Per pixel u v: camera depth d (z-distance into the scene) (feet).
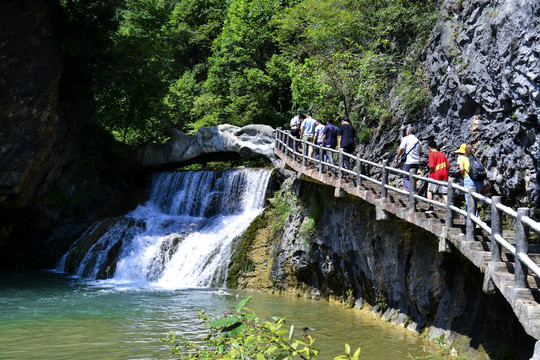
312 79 74.64
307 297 61.77
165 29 107.24
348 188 46.16
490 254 27.99
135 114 98.99
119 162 95.76
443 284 39.11
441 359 33.71
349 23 74.33
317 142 61.11
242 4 120.57
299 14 84.12
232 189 83.71
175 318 47.65
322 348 37.83
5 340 40.01
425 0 68.90
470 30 47.67
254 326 15.96
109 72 93.45
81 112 91.35
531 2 36.42
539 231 20.75
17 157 77.30
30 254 84.94
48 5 83.82
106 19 96.48
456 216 36.96
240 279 67.31
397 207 38.40
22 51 78.64
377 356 35.63
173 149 95.76
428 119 56.39
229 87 120.57
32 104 78.64
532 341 27.99
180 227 80.12
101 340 39.93
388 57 68.69
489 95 43.57
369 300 52.70
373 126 68.13
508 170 40.88
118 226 81.15
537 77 35.50
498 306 31.71
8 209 79.92
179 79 141.69
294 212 65.21
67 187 87.97
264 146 86.38
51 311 50.67
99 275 74.33
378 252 49.24
